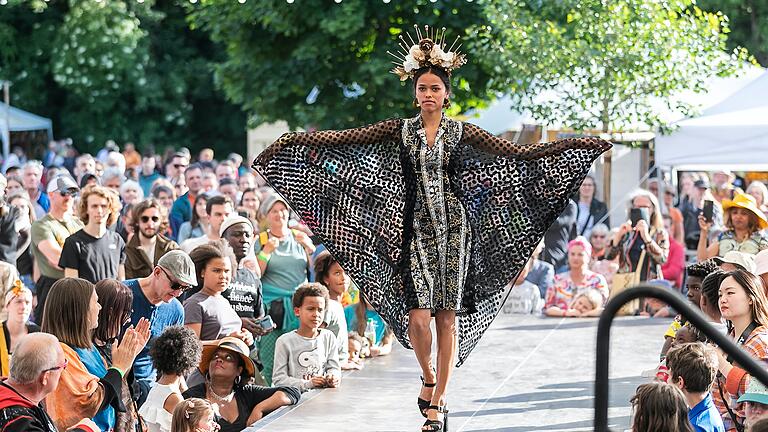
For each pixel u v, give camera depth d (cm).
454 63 647
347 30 2066
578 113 1677
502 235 684
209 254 917
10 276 873
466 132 656
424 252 654
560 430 725
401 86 2156
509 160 669
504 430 727
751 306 686
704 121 1427
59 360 635
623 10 1639
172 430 719
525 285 1282
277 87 2222
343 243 674
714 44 1634
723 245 1122
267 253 1088
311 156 673
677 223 1518
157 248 1084
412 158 653
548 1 1711
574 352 1007
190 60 3956
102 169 2052
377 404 821
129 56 3659
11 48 3734
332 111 2220
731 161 1406
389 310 671
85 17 3622
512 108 1730
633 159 1756
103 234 1052
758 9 2764
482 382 879
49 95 3875
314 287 909
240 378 841
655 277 1277
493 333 1117
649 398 575
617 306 374
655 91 1623
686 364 642
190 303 908
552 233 1512
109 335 771
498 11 1706
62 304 724
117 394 705
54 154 3131
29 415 617
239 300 974
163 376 786
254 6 2136
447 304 652
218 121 4066
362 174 670
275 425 756
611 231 1411
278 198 1098
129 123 3903
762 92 1482
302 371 900
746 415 650
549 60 1653
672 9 1652
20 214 1235
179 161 1869
